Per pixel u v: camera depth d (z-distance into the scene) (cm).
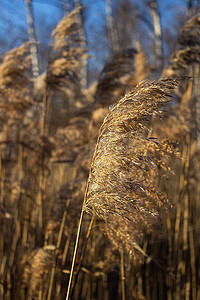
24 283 296
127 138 170
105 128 175
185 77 166
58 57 355
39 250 277
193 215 446
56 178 454
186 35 325
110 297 403
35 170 397
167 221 374
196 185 460
